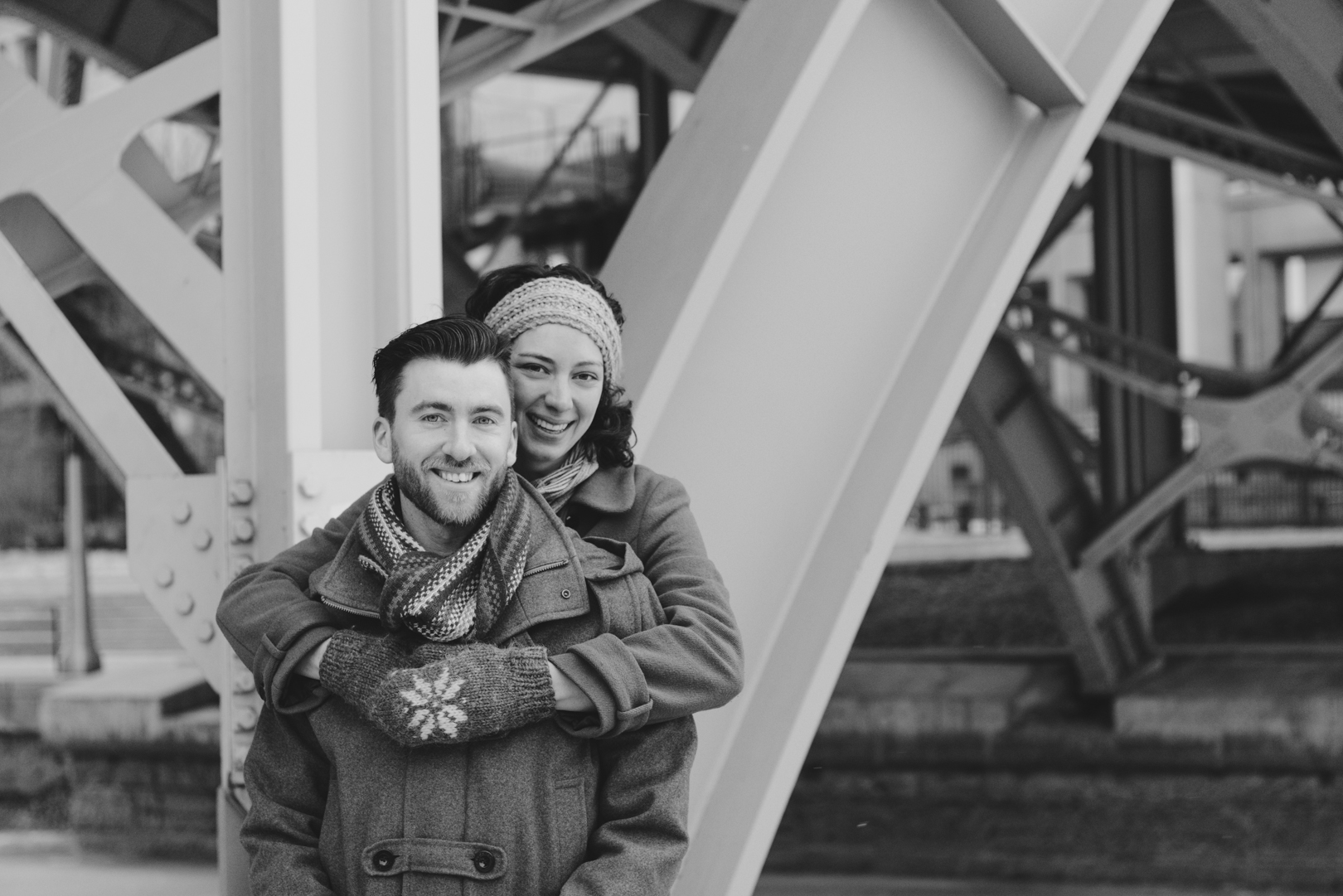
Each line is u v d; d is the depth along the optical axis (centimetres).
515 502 188
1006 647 1631
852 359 309
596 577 192
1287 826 1299
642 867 183
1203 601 1747
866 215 313
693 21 1041
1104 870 1334
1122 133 1217
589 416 212
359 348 253
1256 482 2794
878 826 1415
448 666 174
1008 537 2758
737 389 292
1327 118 989
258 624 194
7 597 2445
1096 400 1442
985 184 333
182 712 1516
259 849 192
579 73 1605
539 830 184
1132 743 1347
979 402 1270
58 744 1516
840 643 281
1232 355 3719
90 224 282
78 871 1373
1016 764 1388
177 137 1714
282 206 240
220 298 268
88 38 859
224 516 249
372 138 252
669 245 274
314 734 195
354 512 212
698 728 280
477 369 185
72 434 1650
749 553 289
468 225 1956
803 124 306
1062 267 3794
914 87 323
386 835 182
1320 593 1700
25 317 286
